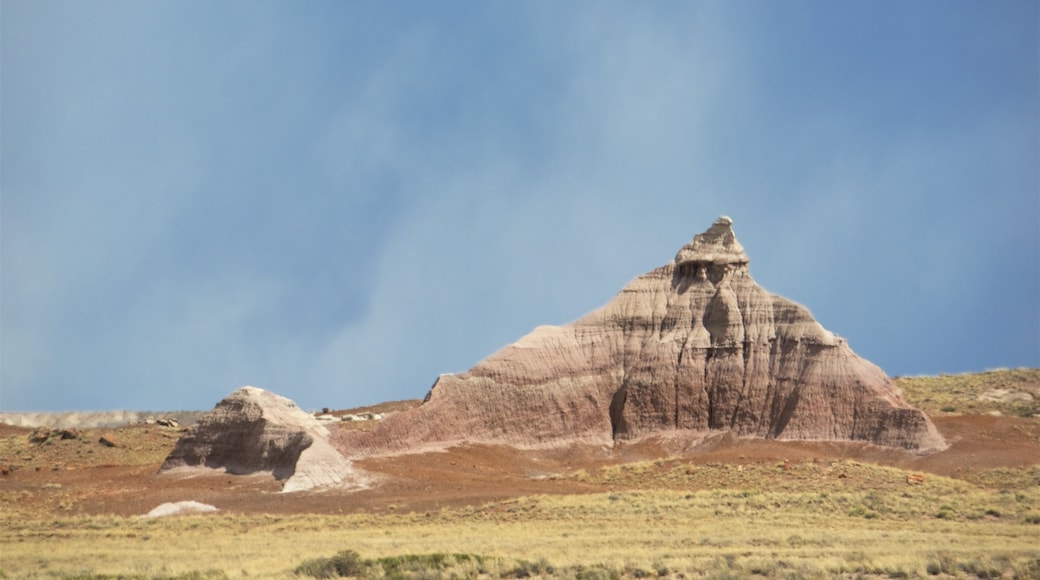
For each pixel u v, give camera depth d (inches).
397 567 3174.2
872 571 3034.0
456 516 4574.3
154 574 3134.8
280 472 5526.6
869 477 5315.0
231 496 5128.0
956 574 2994.6
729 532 3887.8
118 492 5315.0
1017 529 4015.8
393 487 5300.2
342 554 3260.3
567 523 4274.1
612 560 3189.0
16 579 3125.0
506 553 3405.5
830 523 4158.5
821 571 2982.3
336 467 5447.8
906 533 3853.3
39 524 4495.6
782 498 4744.1
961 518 4345.5
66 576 3149.6
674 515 4421.8
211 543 3900.1
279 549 3668.8
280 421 5753.0
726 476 5423.2
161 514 4783.5
